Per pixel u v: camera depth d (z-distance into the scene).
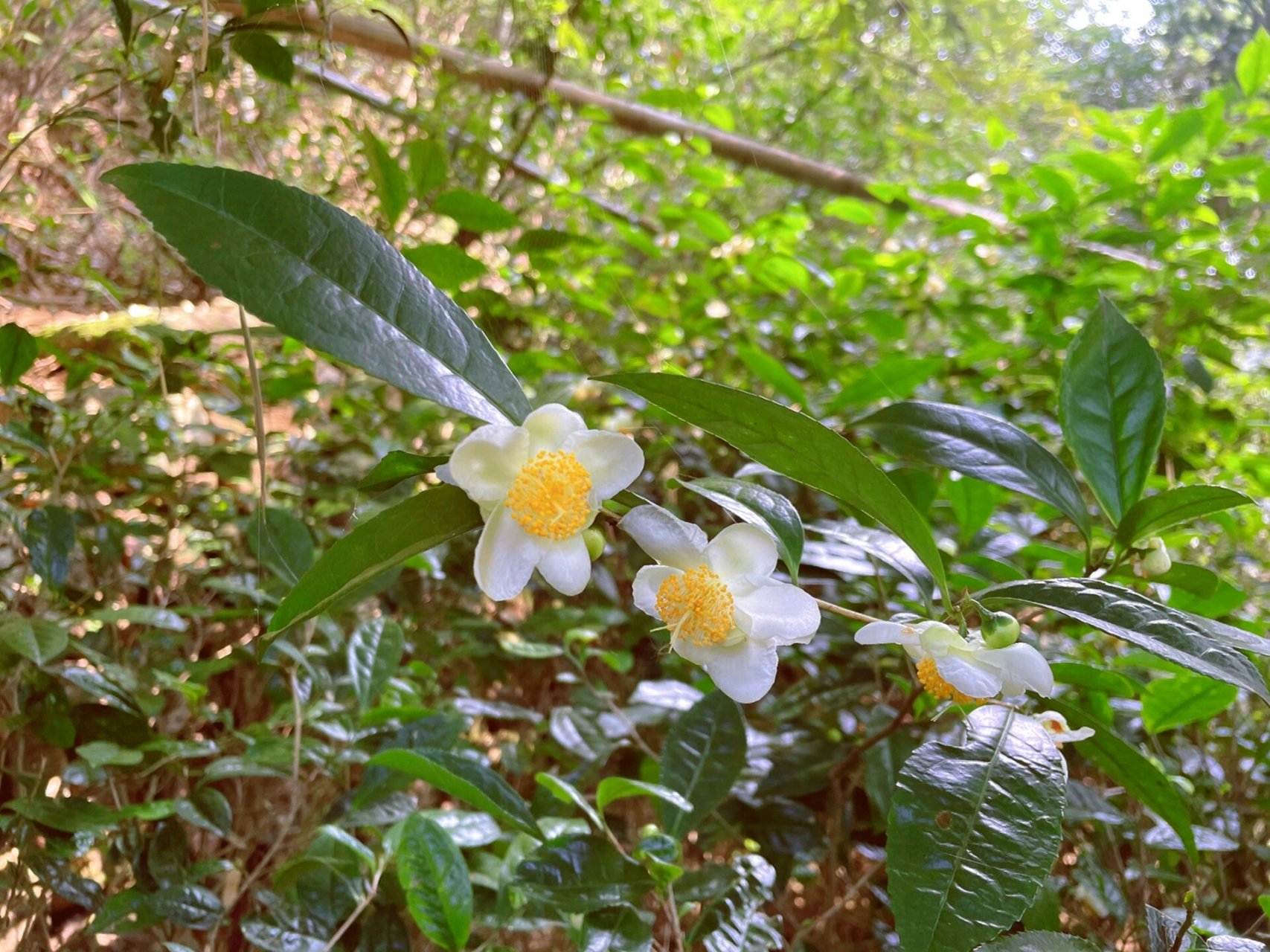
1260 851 0.30
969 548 0.36
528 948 0.33
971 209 0.64
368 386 0.45
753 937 0.24
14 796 0.32
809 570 0.43
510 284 0.56
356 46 0.42
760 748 0.33
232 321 0.45
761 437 0.18
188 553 0.41
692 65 0.79
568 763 0.36
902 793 0.17
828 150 0.87
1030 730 0.18
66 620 0.31
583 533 0.18
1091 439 0.25
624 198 0.73
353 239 0.17
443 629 0.43
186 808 0.27
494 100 0.51
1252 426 0.48
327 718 0.30
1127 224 0.59
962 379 0.55
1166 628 0.18
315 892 0.26
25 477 0.36
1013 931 0.27
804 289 0.54
